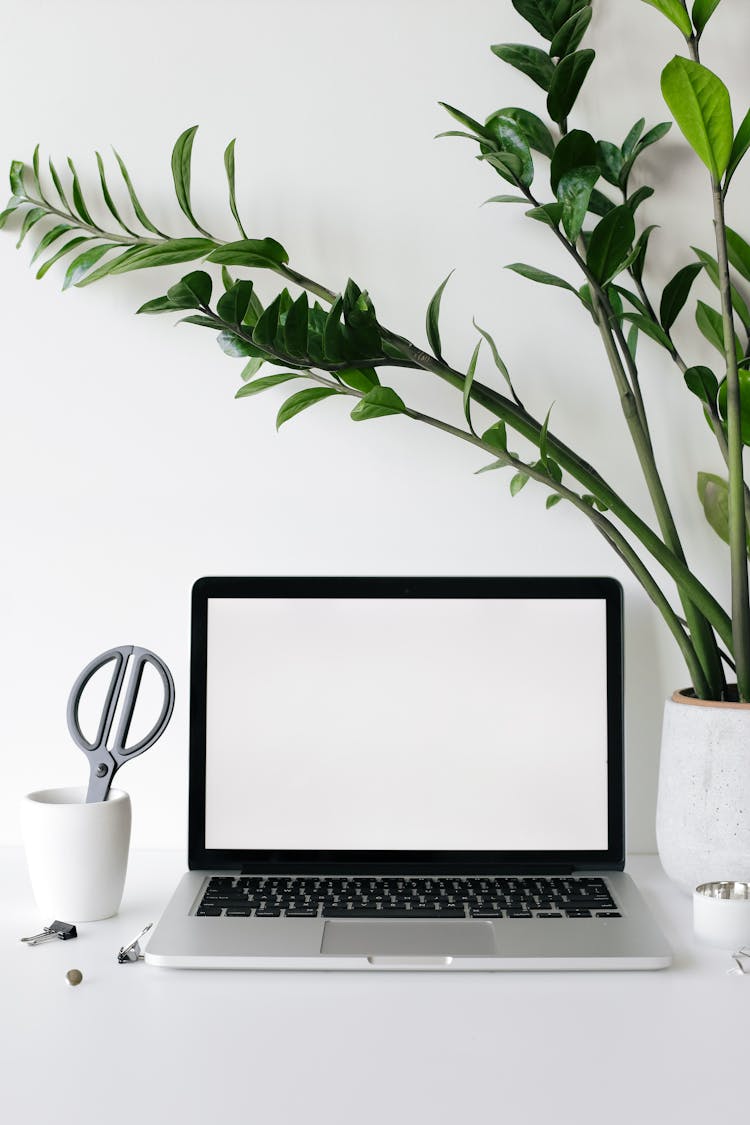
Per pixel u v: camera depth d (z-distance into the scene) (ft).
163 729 2.68
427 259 3.07
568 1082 1.83
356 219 3.07
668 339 2.79
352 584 2.91
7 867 2.96
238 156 3.06
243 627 2.90
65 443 3.10
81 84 3.05
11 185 3.05
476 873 2.83
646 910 2.54
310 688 2.89
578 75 2.82
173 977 2.25
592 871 2.84
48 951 2.38
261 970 2.28
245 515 3.10
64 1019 2.06
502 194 3.06
